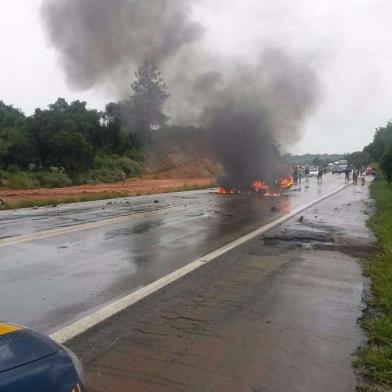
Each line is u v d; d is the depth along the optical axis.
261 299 6.12
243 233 11.90
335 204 21.94
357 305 5.98
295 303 5.99
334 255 9.35
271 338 4.75
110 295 6.11
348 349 4.51
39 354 2.30
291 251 9.62
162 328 4.95
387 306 5.86
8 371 2.08
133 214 16.03
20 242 9.92
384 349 4.44
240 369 4.02
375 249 10.20
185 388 3.66
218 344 4.55
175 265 7.98
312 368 4.07
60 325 4.95
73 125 43.34
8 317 5.17
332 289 6.75
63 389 2.16
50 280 6.80
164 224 13.41
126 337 4.66
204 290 6.47
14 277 6.93
